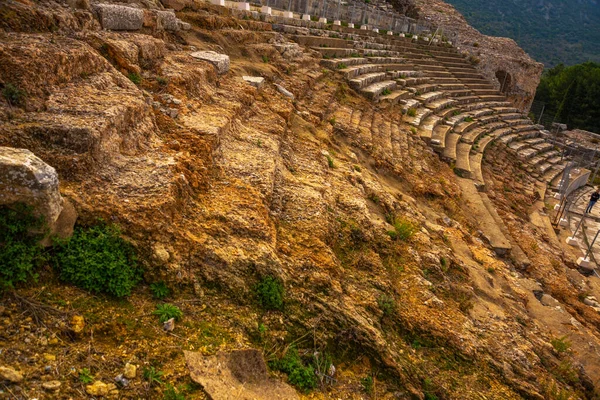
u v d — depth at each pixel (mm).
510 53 37812
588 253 16797
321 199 7254
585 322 10906
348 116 14461
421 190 12789
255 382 4223
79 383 3434
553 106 55688
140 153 5730
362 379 4977
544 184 24672
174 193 5137
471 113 27234
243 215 5660
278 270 5188
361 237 7367
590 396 7484
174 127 6738
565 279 13375
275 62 14125
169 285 4523
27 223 3930
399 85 22234
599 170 34156
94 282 4176
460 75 32000
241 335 4512
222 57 10250
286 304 5109
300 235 6273
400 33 31562
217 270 4855
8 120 4742
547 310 9836
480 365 6277
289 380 4500
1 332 3523
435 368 5883
